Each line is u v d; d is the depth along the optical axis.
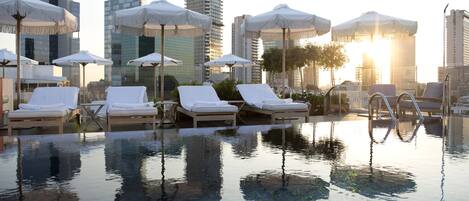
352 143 5.09
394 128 6.81
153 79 13.12
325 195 2.79
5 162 3.88
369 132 6.22
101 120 8.95
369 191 2.89
